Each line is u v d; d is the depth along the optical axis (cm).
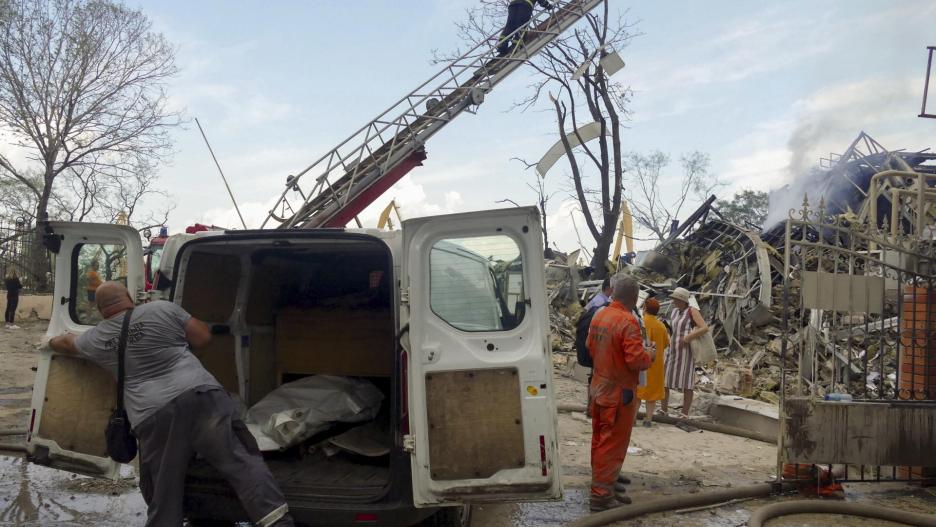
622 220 2445
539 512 531
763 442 775
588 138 1568
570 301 1916
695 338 850
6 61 2342
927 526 492
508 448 382
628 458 692
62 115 2442
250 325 554
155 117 2553
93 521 482
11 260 2056
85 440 457
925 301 607
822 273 574
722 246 1783
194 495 420
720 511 534
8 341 1520
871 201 621
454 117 1295
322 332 570
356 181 1184
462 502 383
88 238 477
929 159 1995
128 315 409
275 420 479
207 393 396
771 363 1299
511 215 391
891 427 562
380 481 433
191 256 486
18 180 2609
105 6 2420
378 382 575
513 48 1438
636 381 524
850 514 518
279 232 452
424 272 395
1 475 587
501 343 389
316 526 408
